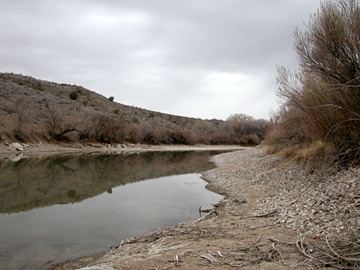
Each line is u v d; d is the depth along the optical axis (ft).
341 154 34.27
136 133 179.63
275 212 27.40
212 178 60.75
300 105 39.34
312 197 27.17
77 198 43.47
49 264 19.98
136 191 48.91
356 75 28.63
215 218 29.37
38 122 131.75
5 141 108.99
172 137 210.18
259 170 56.03
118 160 102.58
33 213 34.71
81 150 132.05
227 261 15.84
